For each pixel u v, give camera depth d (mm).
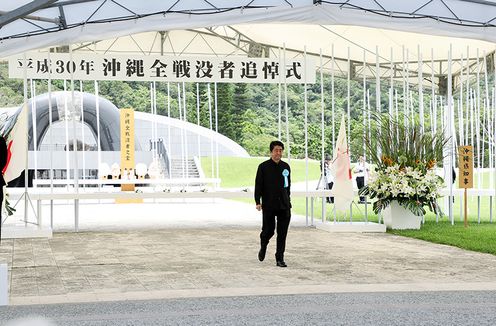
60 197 11867
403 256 8430
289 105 47875
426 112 39594
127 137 23250
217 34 24203
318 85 47688
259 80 13008
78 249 9422
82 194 12125
